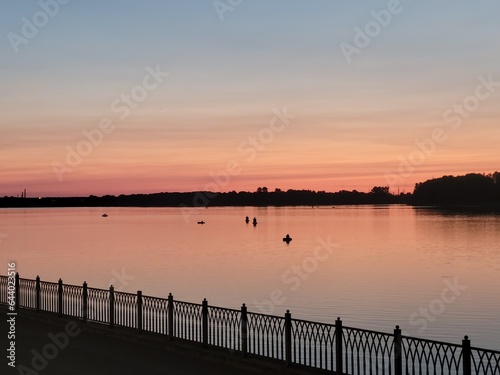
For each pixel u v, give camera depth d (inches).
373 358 1101.1
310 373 659.4
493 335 1595.7
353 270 3216.0
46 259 3703.3
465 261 3681.1
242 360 724.7
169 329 839.1
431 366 1050.1
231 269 3211.1
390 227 7834.6
